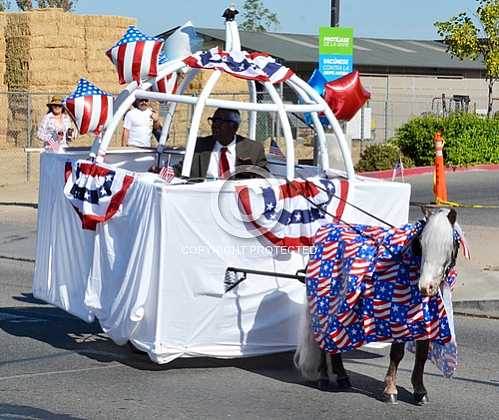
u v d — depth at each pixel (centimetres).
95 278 865
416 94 4100
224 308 808
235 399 755
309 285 759
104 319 850
